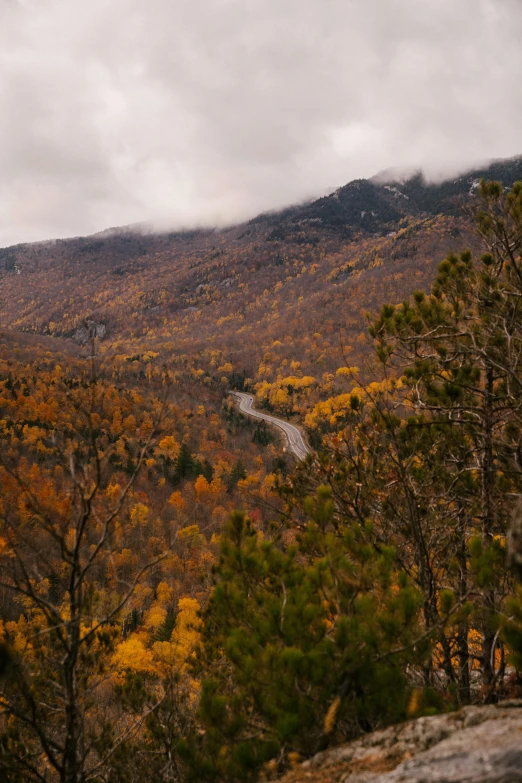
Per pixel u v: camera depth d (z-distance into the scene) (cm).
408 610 261
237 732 266
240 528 347
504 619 226
